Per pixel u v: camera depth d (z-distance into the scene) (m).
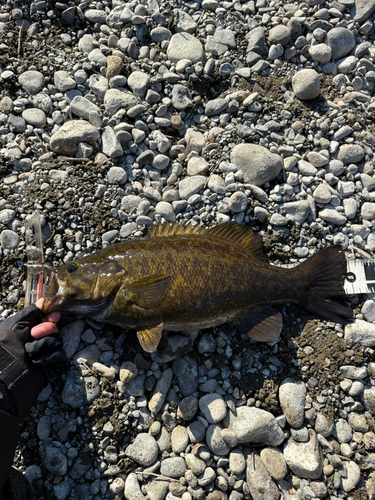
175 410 0.60
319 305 0.65
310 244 0.70
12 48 0.77
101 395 0.59
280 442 0.60
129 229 0.67
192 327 0.60
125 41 0.78
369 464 0.61
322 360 0.64
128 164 0.71
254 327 0.63
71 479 0.57
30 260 0.63
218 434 0.59
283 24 0.81
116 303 0.58
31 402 0.54
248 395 0.62
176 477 0.58
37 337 0.56
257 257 0.65
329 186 0.72
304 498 0.58
